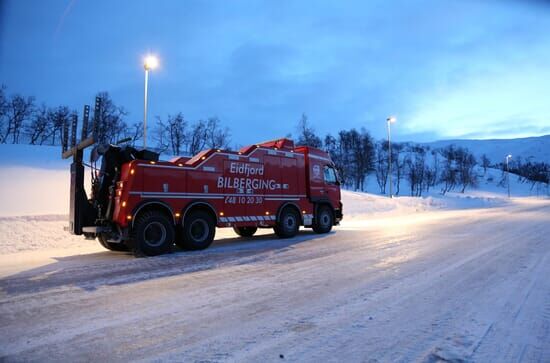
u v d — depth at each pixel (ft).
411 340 12.09
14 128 172.35
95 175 32.35
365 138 262.88
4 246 33.68
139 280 20.68
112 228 29.89
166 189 31.01
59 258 28.91
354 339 12.22
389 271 22.06
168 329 13.28
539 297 16.60
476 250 29.32
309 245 33.94
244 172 36.88
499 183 393.50
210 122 171.73
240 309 15.40
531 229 44.57
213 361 10.76
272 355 11.10
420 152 443.32
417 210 99.40
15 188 62.80
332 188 47.11
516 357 10.88
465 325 13.33
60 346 11.93
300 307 15.55
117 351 11.51
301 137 151.94
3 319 14.46
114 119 155.84
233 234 46.57
